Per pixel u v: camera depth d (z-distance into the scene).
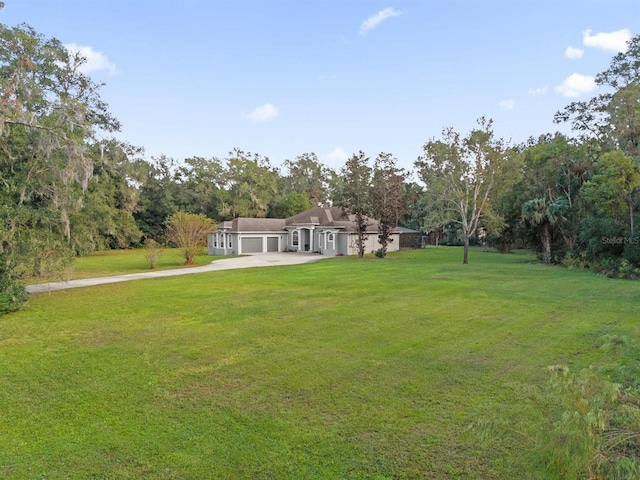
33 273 13.79
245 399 4.96
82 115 12.61
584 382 2.22
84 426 4.29
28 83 11.94
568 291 12.64
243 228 36.28
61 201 12.70
